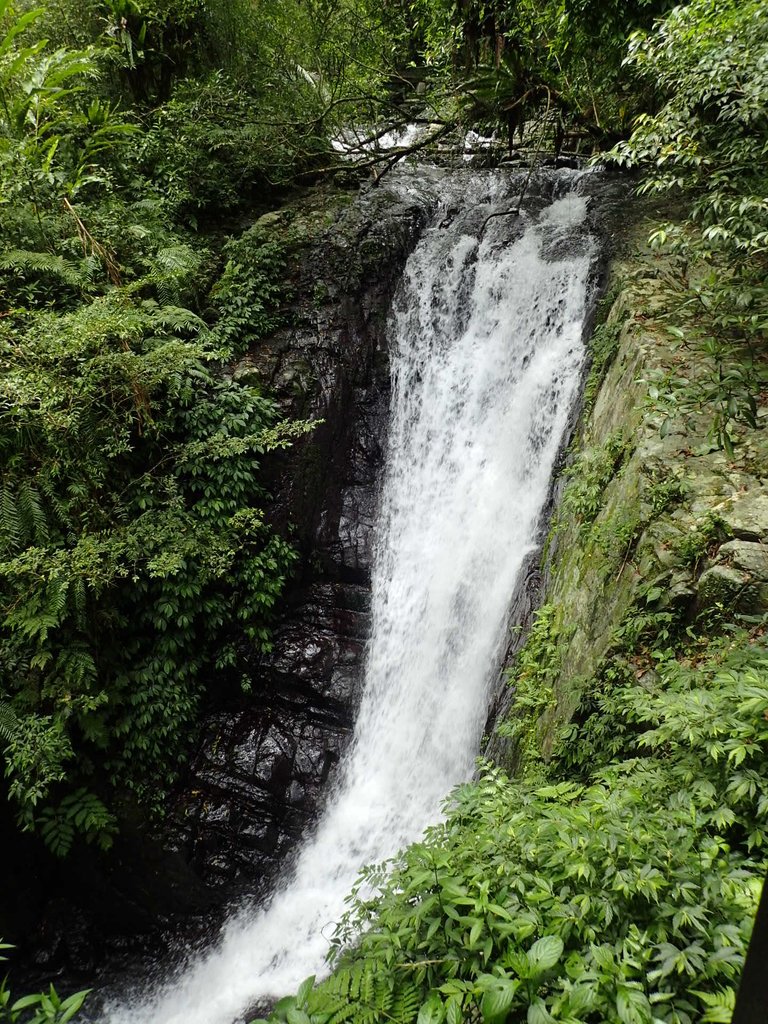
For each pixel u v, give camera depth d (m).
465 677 7.11
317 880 6.79
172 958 6.50
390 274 9.59
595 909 2.05
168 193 9.42
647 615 4.01
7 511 6.16
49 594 6.01
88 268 7.48
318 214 10.05
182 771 7.11
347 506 8.76
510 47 9.49
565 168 10.73
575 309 7.81
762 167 5.06
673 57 4.95
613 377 6.12
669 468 4.54
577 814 2.40
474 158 12.01
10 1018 1.69
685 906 1.96
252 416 7.93
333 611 8.32
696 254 5.07
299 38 11.28
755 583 3.74
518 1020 1.83
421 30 12.24
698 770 2.73
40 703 6.08
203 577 7.08
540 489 7.23
